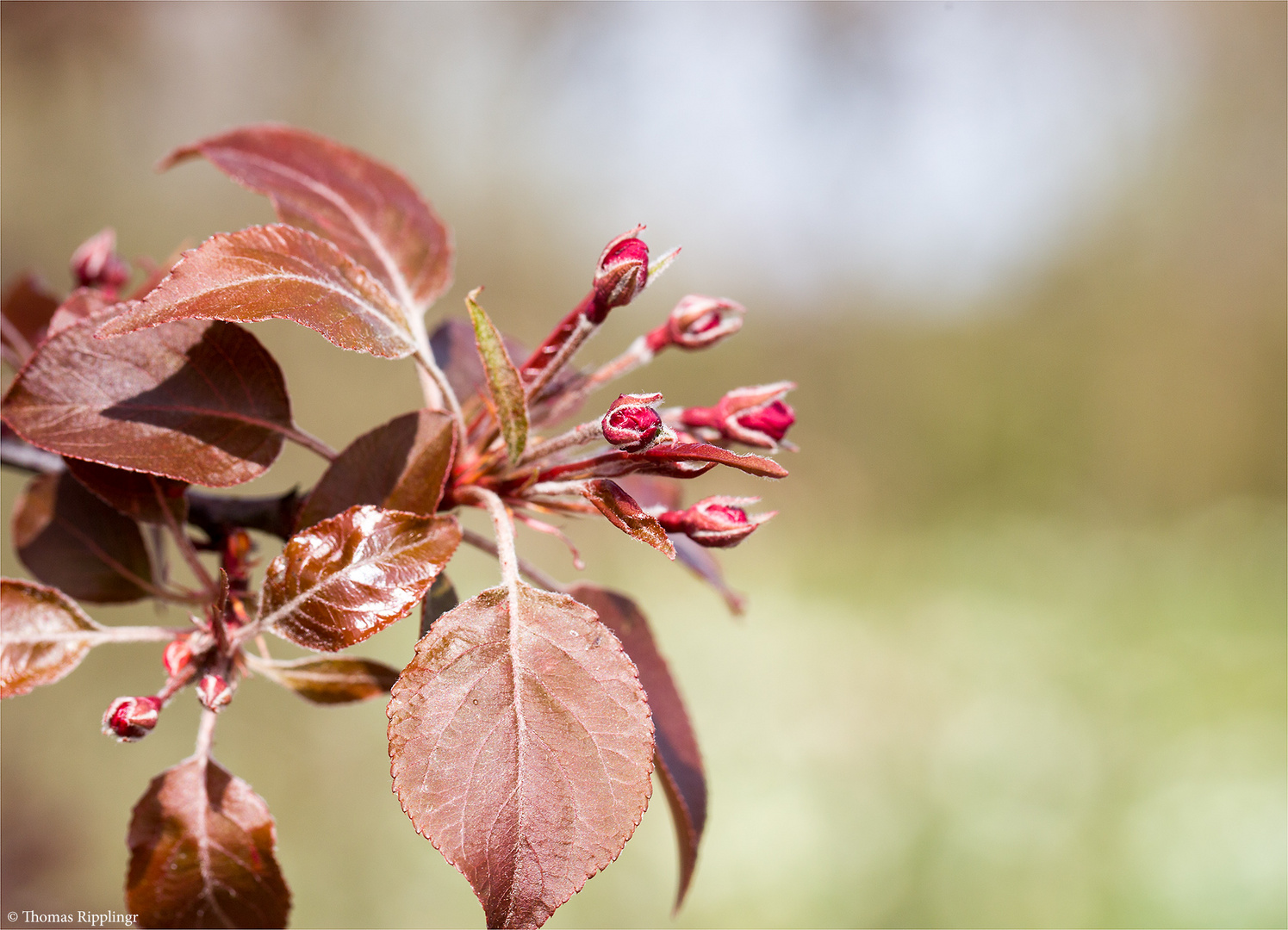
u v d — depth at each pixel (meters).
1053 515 13.16
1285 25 14.04
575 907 5.43
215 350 1.20
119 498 1.26
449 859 0.91
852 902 5.68
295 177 1.62
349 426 7.62
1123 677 8.07
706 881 5.71
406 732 0.94
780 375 14.07
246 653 1.27
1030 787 6.58
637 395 1.00
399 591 1.05
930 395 14.30
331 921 5.27
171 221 7.73
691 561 1.91
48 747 5.37
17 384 1.11
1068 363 14.51
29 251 6.89
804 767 6.72
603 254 1.15
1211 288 14.45
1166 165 14.78
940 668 8.37
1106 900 5.62
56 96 7.07
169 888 1.26
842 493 13.30
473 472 1.21
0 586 1.17
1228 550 11.48
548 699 0.98
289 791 5.71
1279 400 13.95
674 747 1.56
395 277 1.59
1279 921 5.34
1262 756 6.50
